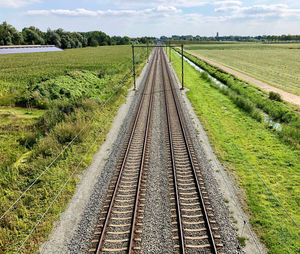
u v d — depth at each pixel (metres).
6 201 11.53
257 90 33.94
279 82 40.97
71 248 9.30
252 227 10.06
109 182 13.22
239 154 16.11
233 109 25.98
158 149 16.83
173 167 14.07
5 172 14.07
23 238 9.75
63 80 31.03
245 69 56.94
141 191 12.32
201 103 28.06
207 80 42.09
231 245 9.12
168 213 10.77
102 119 22.38
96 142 18.11
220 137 18.83
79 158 15.52
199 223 10.16
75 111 22.27
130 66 57.78
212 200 11.54
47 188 12.63
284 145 17.42
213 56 92.88
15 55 93.62
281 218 10.51
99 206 11.43
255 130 20.22
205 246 9.06
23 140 18.91
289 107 25.83
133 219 10.27
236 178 13.41
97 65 57.50
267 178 13.43
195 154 15.98
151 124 21.52
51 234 10.01
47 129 20.61
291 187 12.54
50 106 24.72
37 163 14.84
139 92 33.56
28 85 33.91
